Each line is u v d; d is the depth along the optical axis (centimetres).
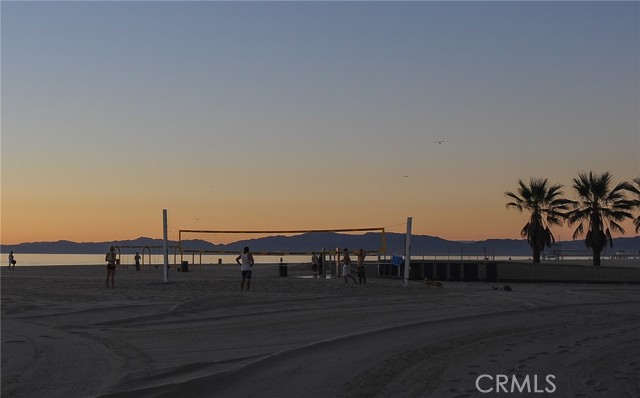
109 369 1077
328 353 1248
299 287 2802
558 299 2484
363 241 4478
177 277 3906
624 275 3797
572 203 4512
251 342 1392
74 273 4400
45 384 965
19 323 1644
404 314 1922
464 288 3116
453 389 962
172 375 1033
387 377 1038
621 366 1149
